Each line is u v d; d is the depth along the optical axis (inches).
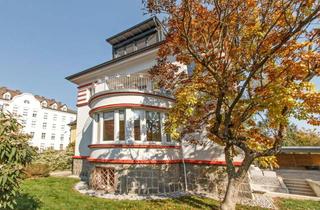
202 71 328.2
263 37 249.3
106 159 416.8
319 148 755.4
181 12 265.1
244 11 266.2
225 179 398.9
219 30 276.7
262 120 307.0
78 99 772.6
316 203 340.8
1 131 174.6
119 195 370.6
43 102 2459.4
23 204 280.1
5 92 2161.7
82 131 721.0
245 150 288.8
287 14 245.0
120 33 754.2
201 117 340.5
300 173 714.2
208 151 430.6
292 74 244.5
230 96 303.0
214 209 297.4
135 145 410.6
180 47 314.3
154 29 691.4
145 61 594.9
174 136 301.4
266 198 374.9
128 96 437.7
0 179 159.8
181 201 334.0
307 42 236.4
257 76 287.7
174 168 444.8
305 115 228.2
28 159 192.1
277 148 271.4
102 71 696.4
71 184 482.9
